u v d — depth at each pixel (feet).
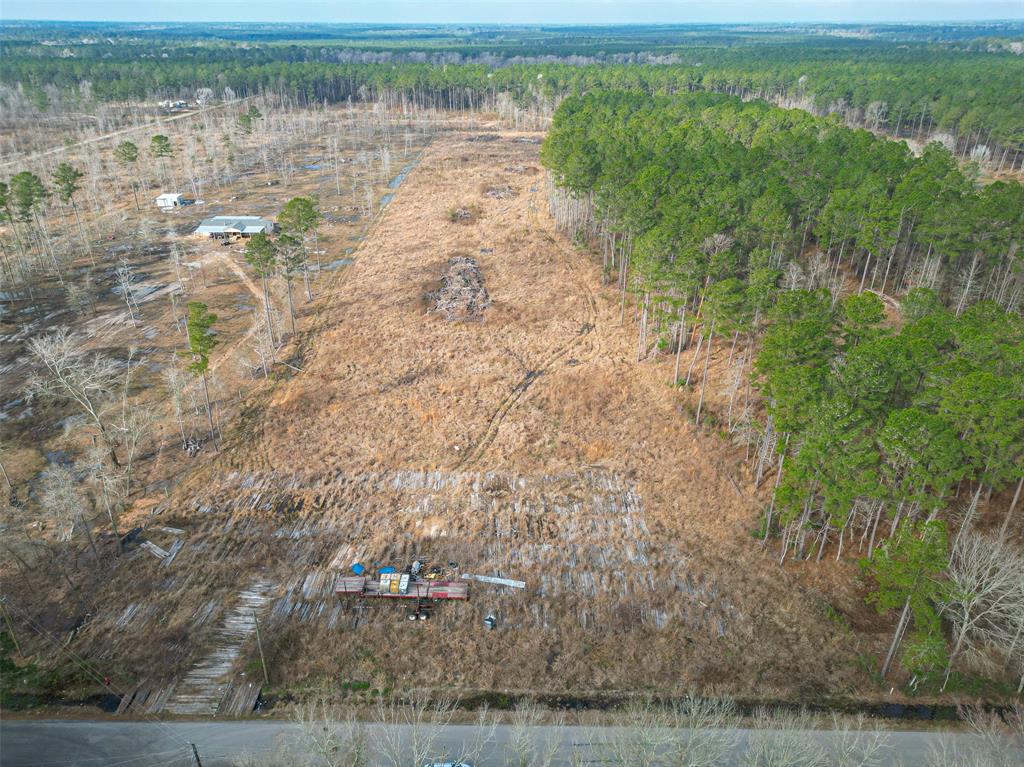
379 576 150.71
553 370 234.99
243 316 274.57
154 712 121.70
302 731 112.27
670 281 208.74
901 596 123.13
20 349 246.27
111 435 196.34
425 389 223.10
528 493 178.70
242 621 140.77
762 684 128.36
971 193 266.77
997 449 135.03
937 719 121.80
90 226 380.78
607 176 291.58
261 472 185.06
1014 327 161.38
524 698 126.00
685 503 175.11
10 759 112.16
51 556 155.53
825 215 254.27
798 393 143.84
